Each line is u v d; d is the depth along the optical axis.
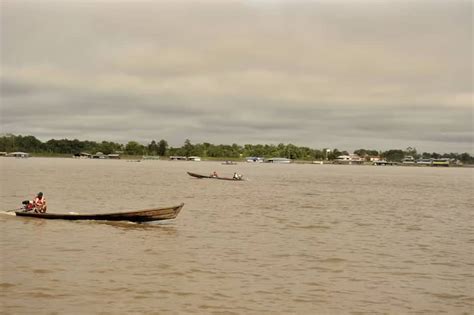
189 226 36.50
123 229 33.88
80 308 17.84
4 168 140.75
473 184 117.12
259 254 27.28
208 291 20.23
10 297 18.75
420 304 19.59
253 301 19.25
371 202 61.56
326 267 24.84
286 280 22.25
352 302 19.59
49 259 24.52
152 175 123.00
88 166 182.50
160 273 22.64
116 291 19.81
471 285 22.25
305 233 34.84
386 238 33.72
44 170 132.50
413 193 81.00
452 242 32.75
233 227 36.78
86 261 24.36
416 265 25.77
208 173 153.75
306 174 160.75
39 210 38.12
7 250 26.23
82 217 36.16
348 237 33.69
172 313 17.67
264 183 100.69
